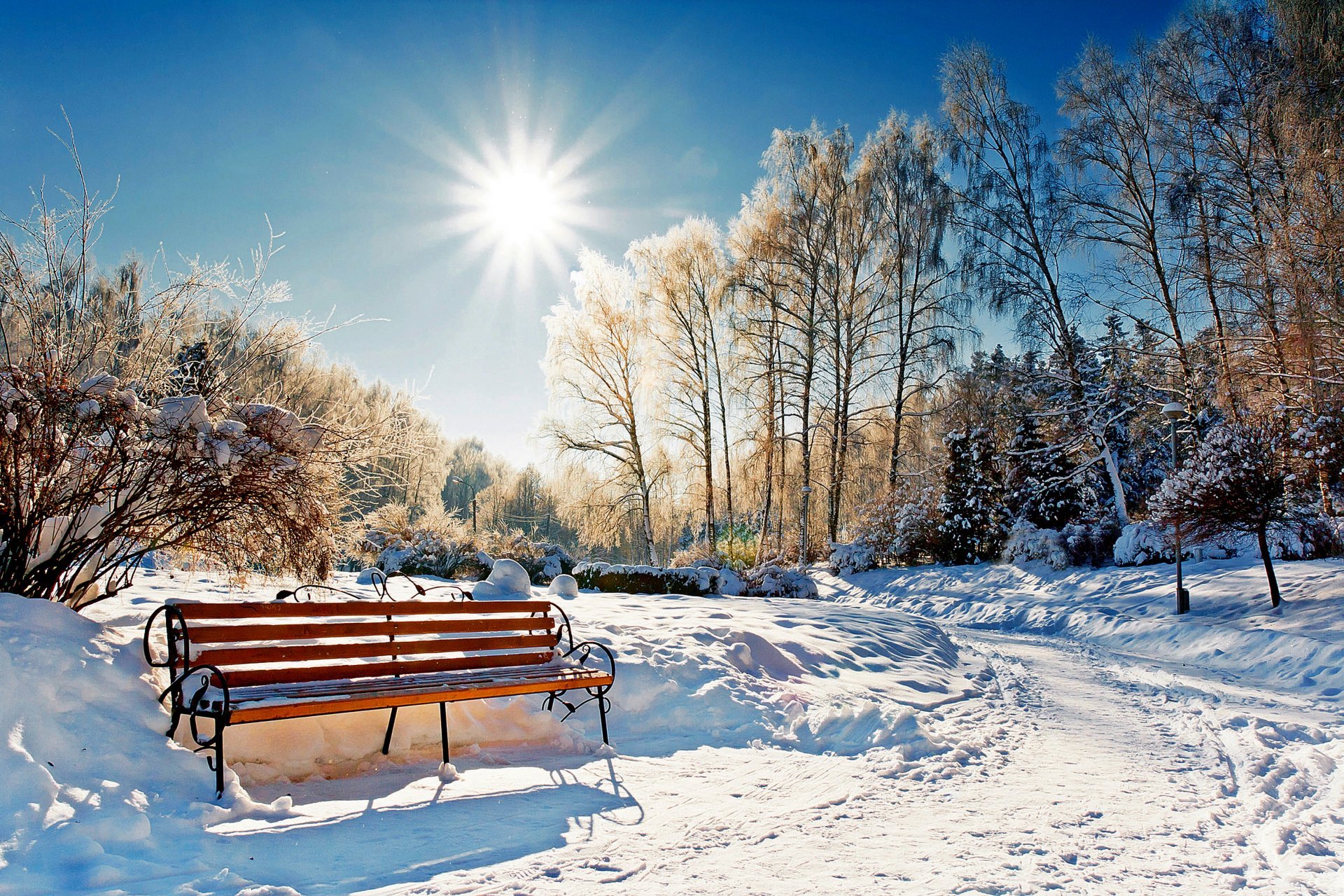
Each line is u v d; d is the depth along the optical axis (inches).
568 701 203.5
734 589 684.1
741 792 152.5
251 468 172.6
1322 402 484.7
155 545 181.8
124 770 120.9
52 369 162.4
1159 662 400.8
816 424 999.0
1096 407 828.6
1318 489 577.6
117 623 174.4
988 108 885.8
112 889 92.2
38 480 165.5
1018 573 768.3
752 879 106.7
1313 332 481.4
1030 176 860.6
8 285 165.8
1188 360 729.0
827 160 973.8
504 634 227.6
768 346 971.3
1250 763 185.2
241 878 97.4
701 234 955.3
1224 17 700.0
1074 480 876.0
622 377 900.0
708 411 962.7
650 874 107.4
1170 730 231.6
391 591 331.6
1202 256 673.0
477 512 1378.0
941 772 170.7
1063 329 829.2
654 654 238.5
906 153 981.8
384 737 166.9
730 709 213.9
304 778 148.6
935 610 728.3
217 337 198.1
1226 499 474.6
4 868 93.7
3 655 123.7
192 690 143.6
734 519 997.2
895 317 995.9
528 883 102.1
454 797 138.9
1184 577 605.3
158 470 167.9
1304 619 415.2
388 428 212.2
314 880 99.8
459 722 177.8
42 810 104.9
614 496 909.8
